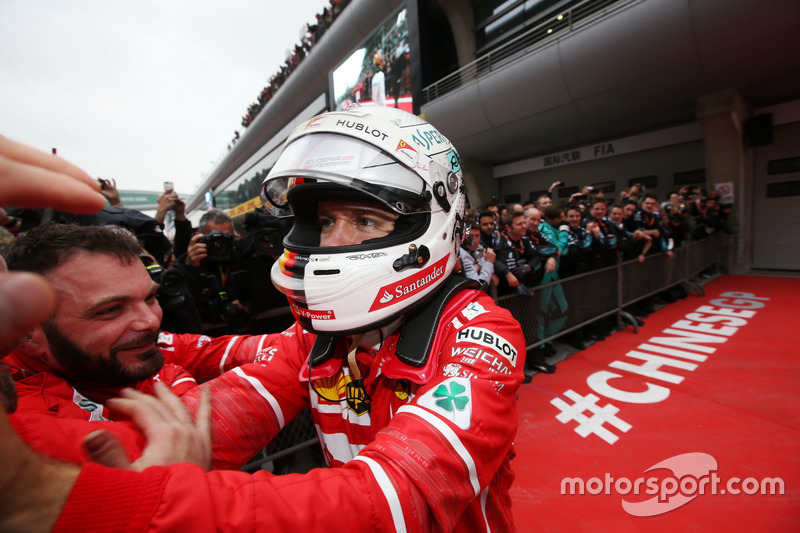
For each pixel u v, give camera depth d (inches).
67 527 10.7
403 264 24.0
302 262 25.5
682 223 196.9
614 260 149.4
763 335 131.4
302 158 26.6
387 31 347.6
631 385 103.6
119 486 11.8
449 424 17.7
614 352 128.5
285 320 92.6
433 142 27.5
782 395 92.7
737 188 233.0
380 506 14.9
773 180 239.8
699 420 85.3
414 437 17.2
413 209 25.6
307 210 31.3
